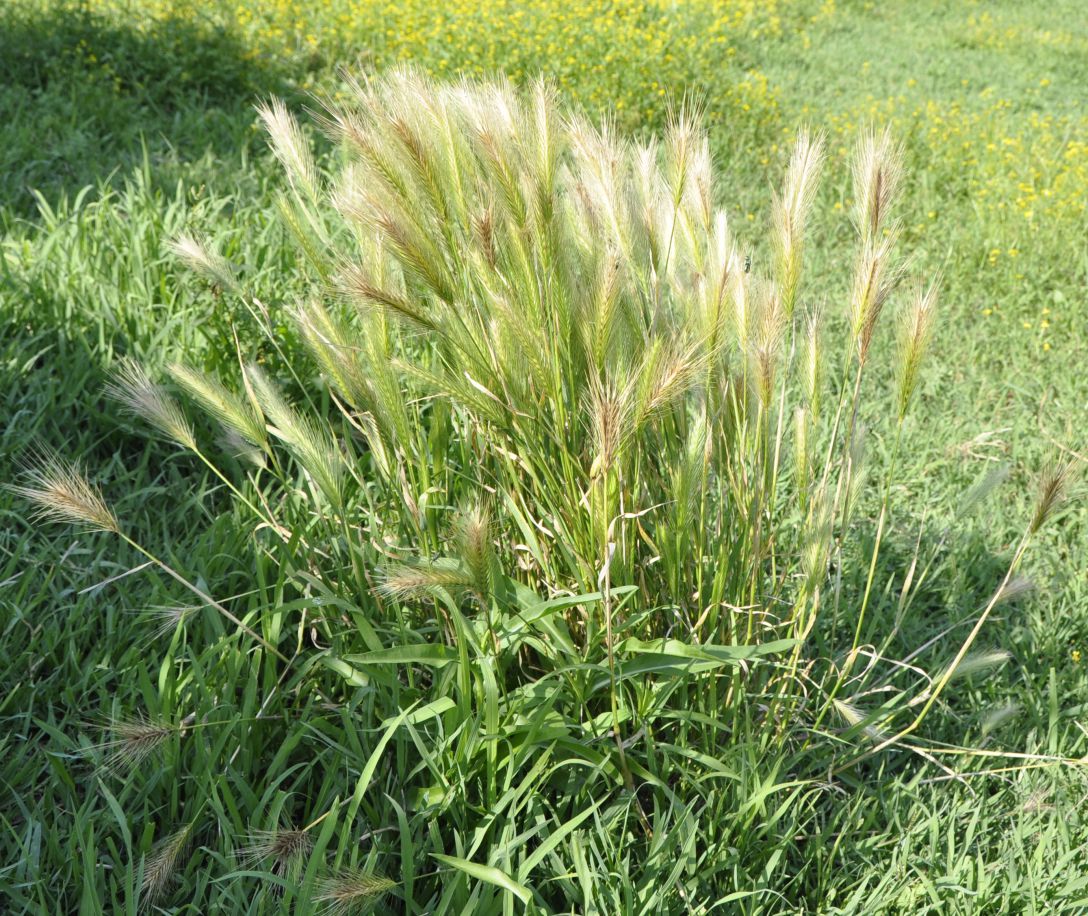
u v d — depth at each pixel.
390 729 0.79
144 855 0.78
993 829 0.91
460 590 0.81
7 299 1.35
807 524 0.88
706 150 0.85
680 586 0.88
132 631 0.98
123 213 1.70
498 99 0.80
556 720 0.83
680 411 0.84
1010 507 1.33
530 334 0.78
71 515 0.83
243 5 2.88
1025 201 2.26
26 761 0.88
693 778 0.86
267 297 1.38
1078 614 1.15
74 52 2.46
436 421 0.90
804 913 0.83
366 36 2.88
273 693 0.88
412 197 0.78
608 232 0.85
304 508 1.05
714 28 3.44
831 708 0.96
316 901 0.73
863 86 3.36
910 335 0.82
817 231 2.12
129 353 1.29
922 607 1.12
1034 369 1.67
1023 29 4.57
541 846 0.77
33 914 0.76
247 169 1.95
